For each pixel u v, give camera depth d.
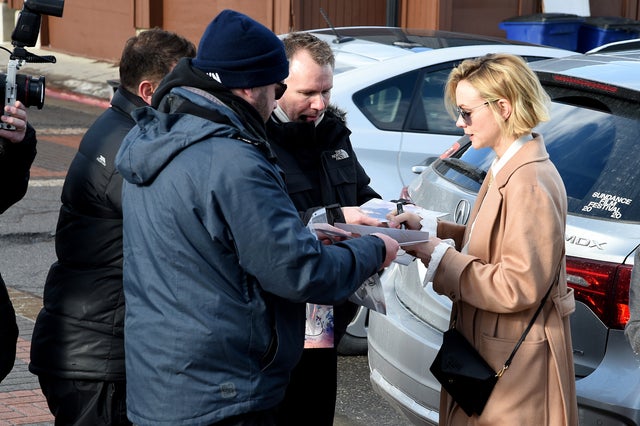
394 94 7.11
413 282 4.63
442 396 3.70
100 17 20.41
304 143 3.88
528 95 3.36
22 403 5.35
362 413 5.64
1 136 3.69
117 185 3.57
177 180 2.97
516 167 3.39
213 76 3.08
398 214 3.70
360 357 6.48
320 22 16.56
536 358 3.41
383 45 7.74
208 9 18.11
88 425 3.67
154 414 3.02
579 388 3.84
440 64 7.32
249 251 2.93
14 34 3.76
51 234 9.19
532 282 3.29
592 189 4.14
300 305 3.19
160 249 3.01
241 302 3.00
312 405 3.97
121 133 3.63
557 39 14.64
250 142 3.03
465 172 4.64
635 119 4.23
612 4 18.28
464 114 3.47
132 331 3.08
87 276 3.65
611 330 3.86
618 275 3.86
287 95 3.83
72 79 18.78
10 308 3.82
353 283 3.12
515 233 3.31
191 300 2.97
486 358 3.46
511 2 17.36
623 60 4.80
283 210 2.97
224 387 2.98
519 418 3.41
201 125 3.00
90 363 3.64
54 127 14.79
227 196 2.91
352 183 3.99
